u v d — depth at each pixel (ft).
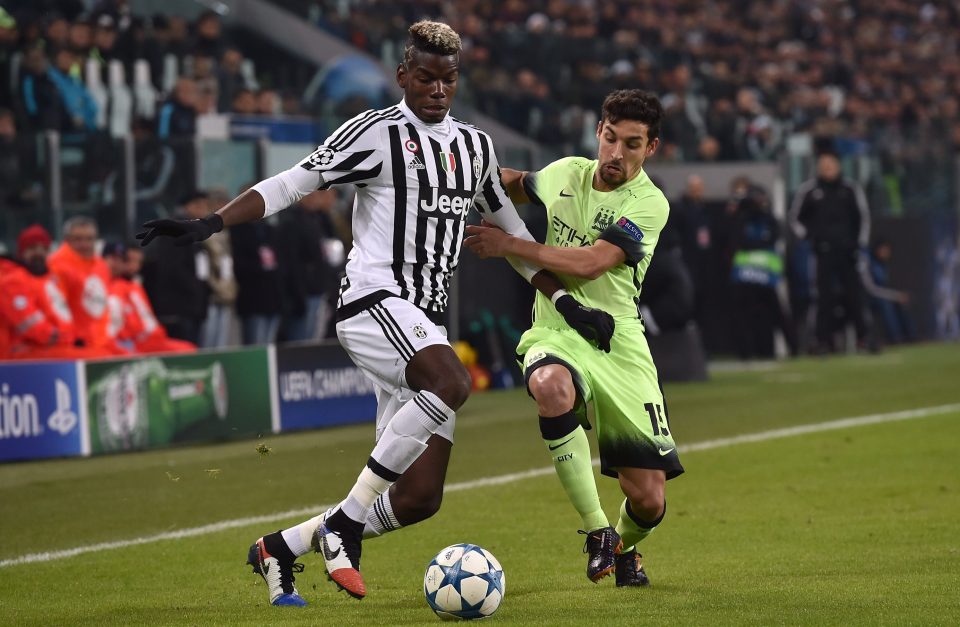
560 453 58.65
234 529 82.69
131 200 147.84
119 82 173.99
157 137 155.74
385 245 57.82
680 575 65.72
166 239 138.62
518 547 75.25
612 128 60.59
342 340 58.80
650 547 74.54
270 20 226.79
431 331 56.85
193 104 168.35
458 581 53.31
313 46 226.17
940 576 63.52
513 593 61.67
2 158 139.85
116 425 116.67
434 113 58.03
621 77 240.73
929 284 236.84
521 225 63.21
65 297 123.34
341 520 55.52
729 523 81.56
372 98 195.00
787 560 69.46
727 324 207.21
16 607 60.95
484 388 167.02
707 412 139.64
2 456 109.60
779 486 95.35
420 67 57.47
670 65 270.87
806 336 209.26
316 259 155.22
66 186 143.95
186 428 121.60
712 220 205.46
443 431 57.62
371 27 235.20
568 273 60.34
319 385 134.41
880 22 358.64
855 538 75.66
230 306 147.74
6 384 110.01
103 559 73.67
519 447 118.42
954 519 81.30
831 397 152.35
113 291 128.77
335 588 64.59
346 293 58.44
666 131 225.15
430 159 57.93
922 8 372.99
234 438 126.31
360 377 139.23
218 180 155.12
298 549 58.29
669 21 294.87
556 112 222.89
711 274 207.00
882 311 224.74
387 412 59.72
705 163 206.49
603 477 101.86
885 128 250.78
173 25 189.88
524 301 173.47
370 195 58.13
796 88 297.53
